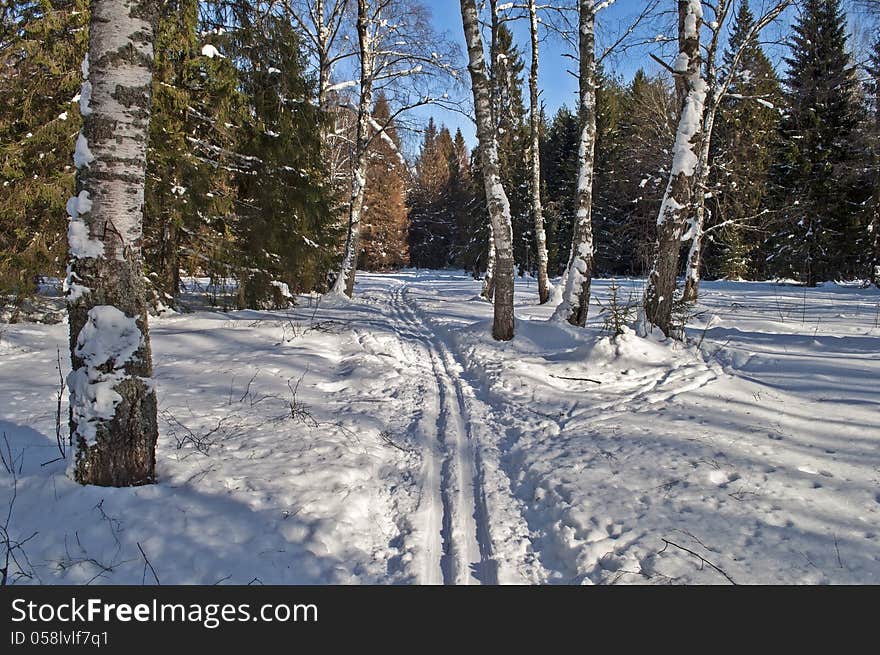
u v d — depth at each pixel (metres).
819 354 7.23
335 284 17.86
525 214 31.55
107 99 3.36
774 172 24.11
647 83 20.52
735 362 7.23
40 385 6.32
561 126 35.75
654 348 7.59
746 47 12.96
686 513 3.51
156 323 10.78
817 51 20.33
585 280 9.88
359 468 4.34
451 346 10.16
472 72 8.66
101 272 3.46
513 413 5.93
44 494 3.40
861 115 21.69
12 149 9.25
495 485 4.29
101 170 3.38
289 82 13.38
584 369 7.29
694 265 14.22
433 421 5.82
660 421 5.27
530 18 14.35
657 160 20.19
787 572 2.87
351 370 7.78
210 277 12.95
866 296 16.59
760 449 4.40
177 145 10.77
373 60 16.72
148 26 3.45
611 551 3.18
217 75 10.94
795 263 24.05
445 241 57.97
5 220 9.55
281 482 3.92
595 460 4.44
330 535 3.39
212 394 6.20
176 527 3.25
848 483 3.76
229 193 12.51
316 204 14.50
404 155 17.81
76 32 9.22
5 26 9.56
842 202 23.08
